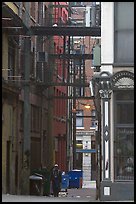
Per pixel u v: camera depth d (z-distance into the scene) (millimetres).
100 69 53375
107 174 51031
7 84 58875
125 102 51531
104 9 52188
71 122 118562
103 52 51812
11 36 62938
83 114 144750
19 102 66812
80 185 95750
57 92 104125
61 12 103375
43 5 82812
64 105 117188
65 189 77875
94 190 86250
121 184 50781
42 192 62781
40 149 81438
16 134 65125
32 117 75000
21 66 67750
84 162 144500
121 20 52188
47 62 76188
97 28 66500
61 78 106562
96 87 52875
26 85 62438
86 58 78375
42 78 79750
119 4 52219
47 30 66375
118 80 51375
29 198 51844
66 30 66688
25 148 62438
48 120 86500
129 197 50594
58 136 107375
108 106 51469
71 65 100750
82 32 67000
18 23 60000
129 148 51250
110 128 51375
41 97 81312
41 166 75500
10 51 64062
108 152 51188
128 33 52000
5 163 59562
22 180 60844
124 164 51156
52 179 63500
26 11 65500
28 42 63781
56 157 105000
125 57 51781
